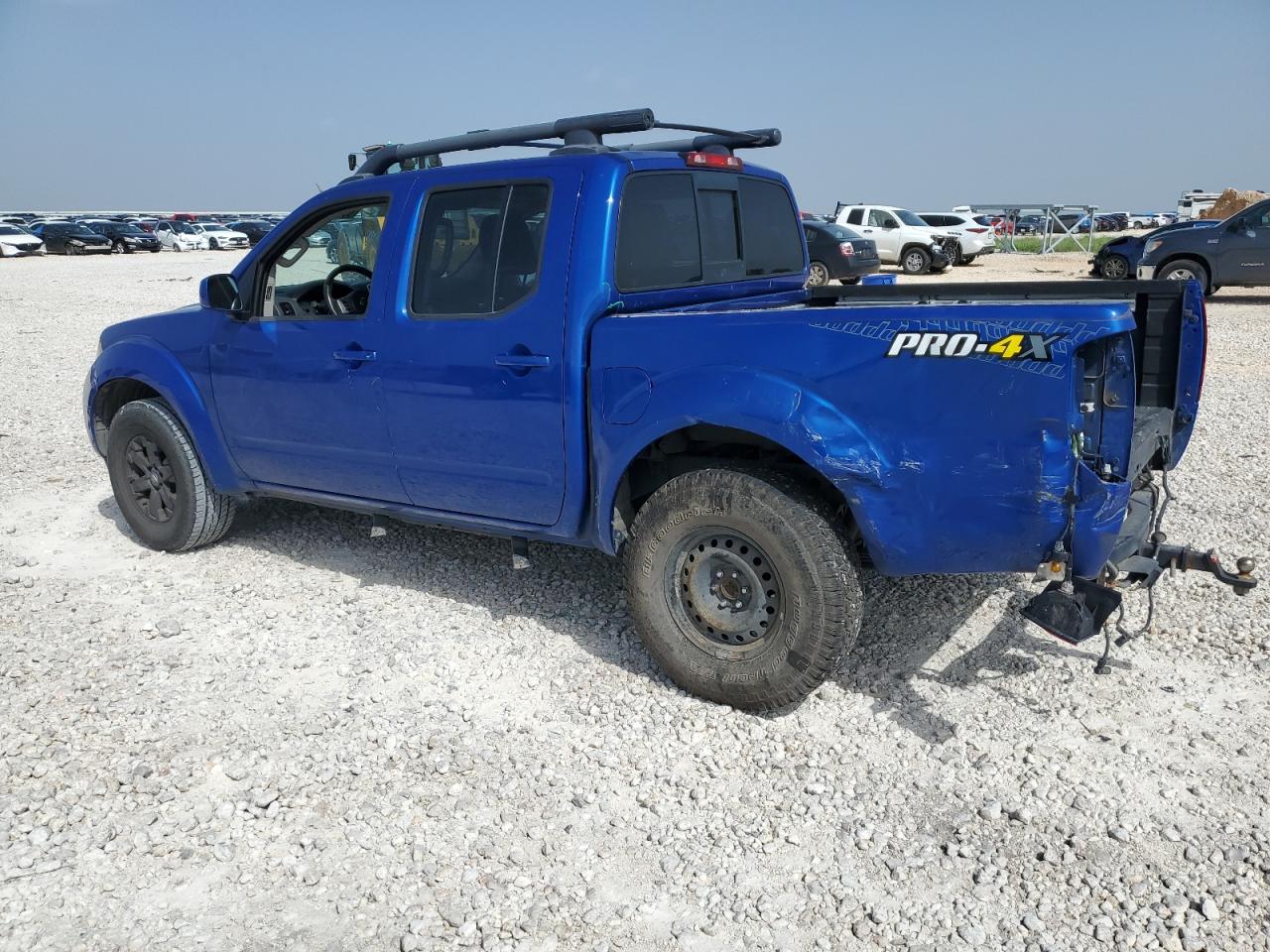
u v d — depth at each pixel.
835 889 2.87
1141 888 2.82
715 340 3.59
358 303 4.81
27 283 24.95
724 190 4.67
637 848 3.06
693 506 3.69
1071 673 4.01
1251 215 16.80
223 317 5.06
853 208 26.92
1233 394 9.56
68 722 3.79
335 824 3.19
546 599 4.87
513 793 3.33
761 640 3.70
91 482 7.14
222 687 4.06
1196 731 3.59
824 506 3.57
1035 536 3.23
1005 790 3.29
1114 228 58.12
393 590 5.03
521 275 4.07
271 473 5.14
